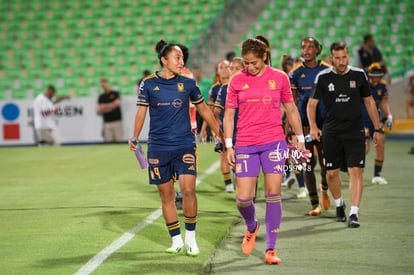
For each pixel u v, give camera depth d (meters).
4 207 28.08
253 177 17.81
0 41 87.19
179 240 18.83
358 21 82.81
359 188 22.69
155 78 18.47
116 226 22.86
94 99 67.81
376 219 23.97
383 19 82.75
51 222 24.00
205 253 18.64
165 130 18.44
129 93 79.38
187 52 20.75
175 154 18.42
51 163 49.00
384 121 35.69
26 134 68.44
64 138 67.81
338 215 23.72
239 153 17.89
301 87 25.97
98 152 57.91
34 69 83.31
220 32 85.00
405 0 84.25
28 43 86.75
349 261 17.61
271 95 17.58
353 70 22.55
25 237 21.23
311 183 25.44
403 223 23.08
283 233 21.80
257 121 17.67
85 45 85.38
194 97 18.75
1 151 62.06
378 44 79.94
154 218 24.33
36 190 33.81
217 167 43.22
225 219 24.14
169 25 86.31
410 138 64.88
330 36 81.25
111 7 89.75
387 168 40.78
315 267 17.05
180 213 25.42
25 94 79.69
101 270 16.70
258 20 84.81
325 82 22.72
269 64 19.22
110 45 84.94
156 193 31.31
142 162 18.88
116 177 38.72
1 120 68.19
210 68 79.94
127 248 19.28
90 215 25.27
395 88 68.31
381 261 17.53
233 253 18.95
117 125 67.50
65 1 90.81
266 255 17.56
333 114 22.75
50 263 17.53
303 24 83.00
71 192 32.53
